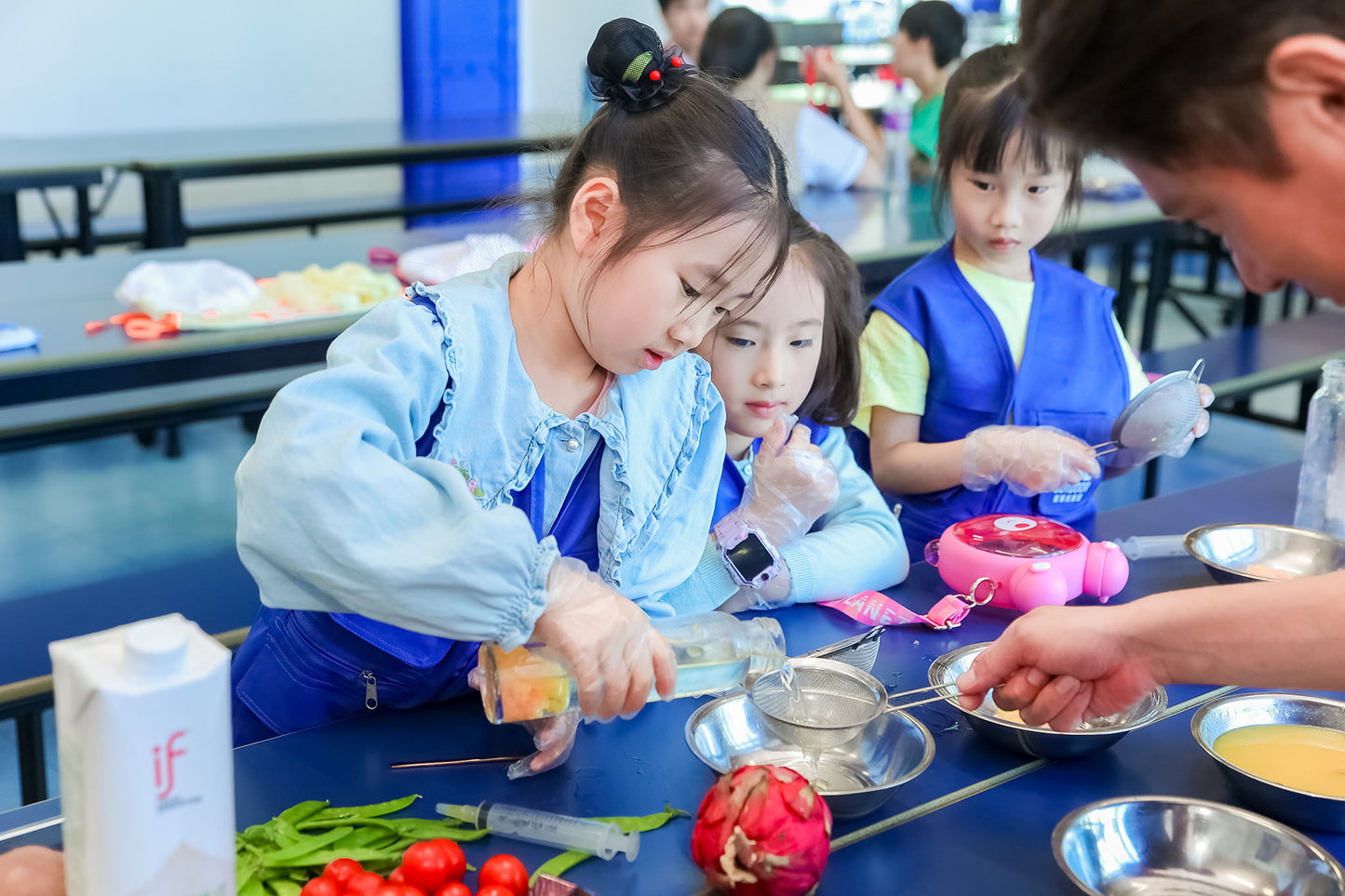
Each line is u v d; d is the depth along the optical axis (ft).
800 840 2.56
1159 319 17.51
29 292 8.09
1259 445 13.26
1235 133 2.07
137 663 2.02
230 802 2.19
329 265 9.14
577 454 3.81
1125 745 3.41
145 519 11.00
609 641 2.86
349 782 3.14
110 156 11.84
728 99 3.43
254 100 18.66
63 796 2.14
